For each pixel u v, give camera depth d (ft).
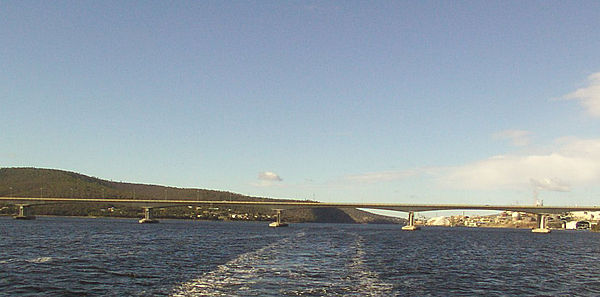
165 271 184.65
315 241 383.24
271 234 511.40
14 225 633.20
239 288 149.38
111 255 239.50
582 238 654.12
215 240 377.30
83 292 143.43
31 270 182.50
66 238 365.81
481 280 187.32
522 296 157.38
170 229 598.34
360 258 247.50
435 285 170.40
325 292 146.41
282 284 157.58
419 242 431.02
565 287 176.04
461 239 527.81
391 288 158.40
